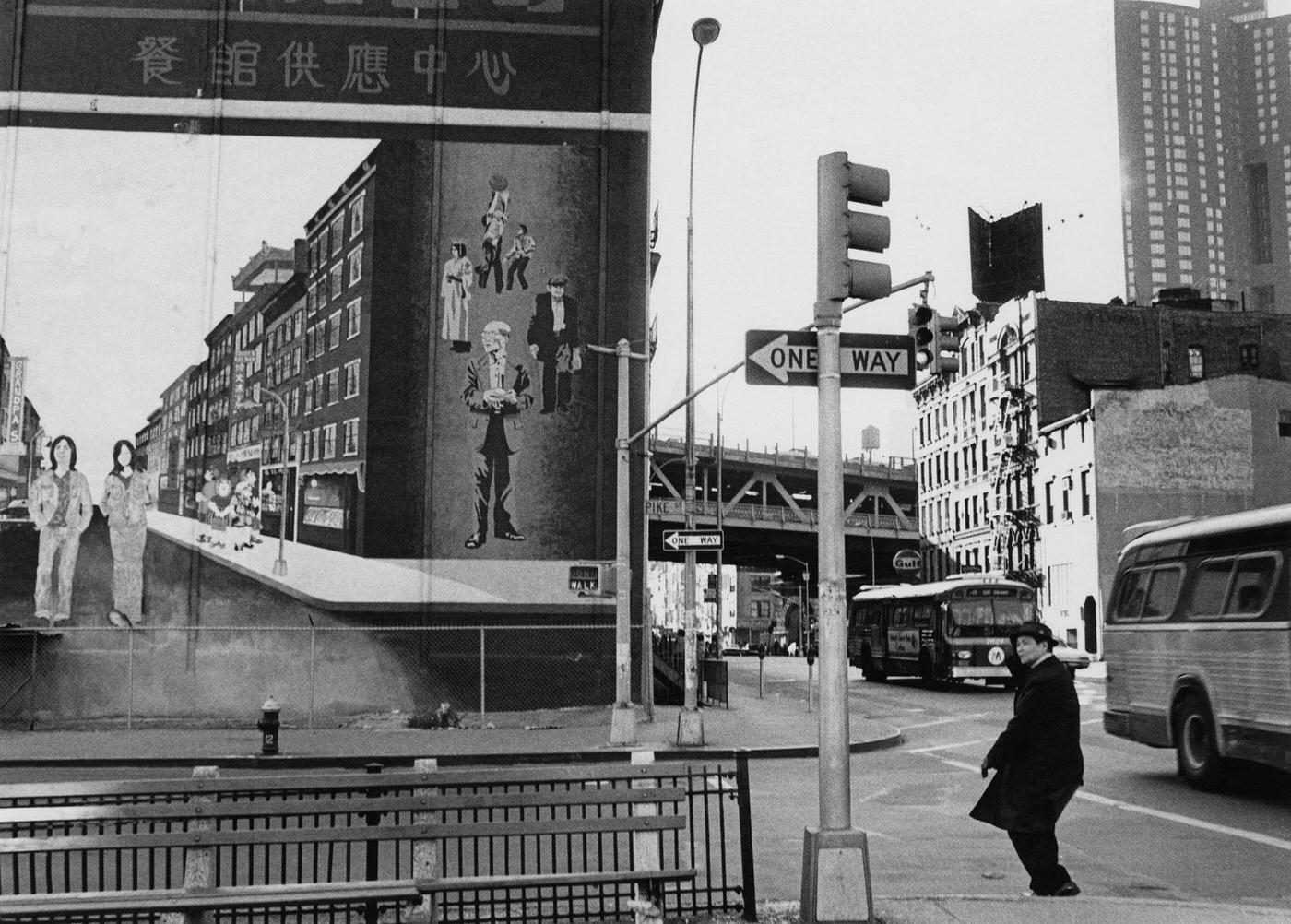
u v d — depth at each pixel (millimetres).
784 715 25609
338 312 26969
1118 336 63844
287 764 18484
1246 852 10398
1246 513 13789
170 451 26391
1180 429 57875
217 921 6555
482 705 23391
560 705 26062
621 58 28078
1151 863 9898
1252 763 13773
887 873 9453
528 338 27188
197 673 25641
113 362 26578
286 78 27500
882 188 7602
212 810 6621
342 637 25984
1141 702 15680
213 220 27047
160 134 27203
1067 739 7895
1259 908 7461
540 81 27891
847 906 6777
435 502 26531
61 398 26375
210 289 26906
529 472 26812
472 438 26781
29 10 27328
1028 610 33719
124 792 6703
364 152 27391
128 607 25859
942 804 13492
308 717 25531
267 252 27047
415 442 26641
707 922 7094
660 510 76688
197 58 27438
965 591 33594
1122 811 12727
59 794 6660
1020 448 64812
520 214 27516
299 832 6621
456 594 26281
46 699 25297
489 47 27875
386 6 27828
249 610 26000
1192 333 64062
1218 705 13875
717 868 9672
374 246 27156
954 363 9391
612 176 27750
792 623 118000
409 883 6621
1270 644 12906
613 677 26297
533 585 26453
